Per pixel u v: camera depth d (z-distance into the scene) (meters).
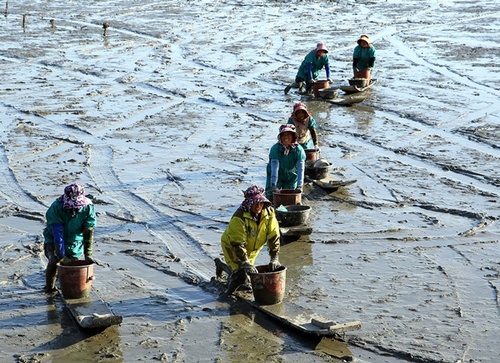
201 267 12.09
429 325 10.14
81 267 10.66
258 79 26.62
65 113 22.02
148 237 13.27
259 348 9.66
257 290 10.59
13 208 14.64
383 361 9.34
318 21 40.78
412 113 21.67
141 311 10.66
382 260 12.18
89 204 10.90
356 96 23.91
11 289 11.38
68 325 10.30
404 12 43.84
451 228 13.47
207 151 18.31
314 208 14.58
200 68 28.56
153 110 22.41
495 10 43.62
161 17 42.84
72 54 31.58
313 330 9.75
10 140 19.28
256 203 10.73
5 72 27.97
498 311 10.49
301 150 14.01
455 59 29.11
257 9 46.16
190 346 9.74
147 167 17.16
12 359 9.45
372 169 16.86
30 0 51.22
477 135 19.36
